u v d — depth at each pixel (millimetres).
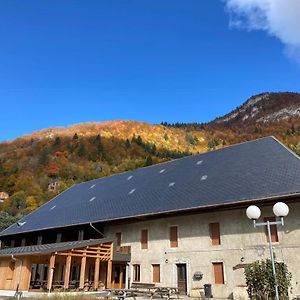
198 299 19344
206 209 21734
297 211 19094
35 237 34125
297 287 17891
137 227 26250
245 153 27047
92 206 31422
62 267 27750
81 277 22250
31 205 63344
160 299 19328
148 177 32438
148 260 24594
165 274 23359
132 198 28500
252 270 16000
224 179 23828
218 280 20859
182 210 22125
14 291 21906
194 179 26391
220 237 21484
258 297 15258
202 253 21953
